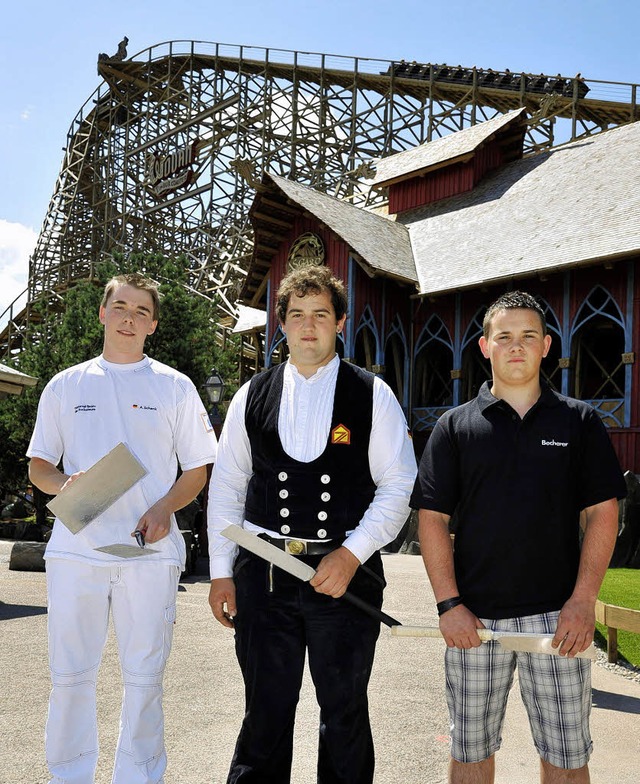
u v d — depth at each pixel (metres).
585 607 2.58
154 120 39.19
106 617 3.09
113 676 5.36
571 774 2.69
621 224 17.12
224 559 3.04
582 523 2.89
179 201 36.12
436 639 7.12
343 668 2.79
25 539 21.69
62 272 40.84
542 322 2.85
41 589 9.62
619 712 4.96
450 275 19.23
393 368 22.36
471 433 2.80
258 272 22.61
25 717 4.37
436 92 32.91
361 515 2.96
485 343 2.96
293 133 33.25
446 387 21.50
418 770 3.75
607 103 30.52
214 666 5.80
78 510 2.86
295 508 2.92
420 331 20.61
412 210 25.36
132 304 3.30
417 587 10.46
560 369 19.50
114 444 3.18
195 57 36.88
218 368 23.17
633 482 13.71
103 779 3.52
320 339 3.04
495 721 2.83
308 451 2.97
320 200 21.27
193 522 13.70
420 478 2.87
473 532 2.79
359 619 2.85
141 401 3.25
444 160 24.22
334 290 3.12
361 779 2.79
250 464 3.17
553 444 2.73
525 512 2.71
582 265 16.47
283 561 2.73
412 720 4.59
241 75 34.97
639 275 16.69
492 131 23.95
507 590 2.73
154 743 3.03
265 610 2.87
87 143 41.81
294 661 2.87
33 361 23.28
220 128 35.34
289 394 3.06
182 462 3.35
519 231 19.62
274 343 22.14
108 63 40.19
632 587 9.84
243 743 2.87
